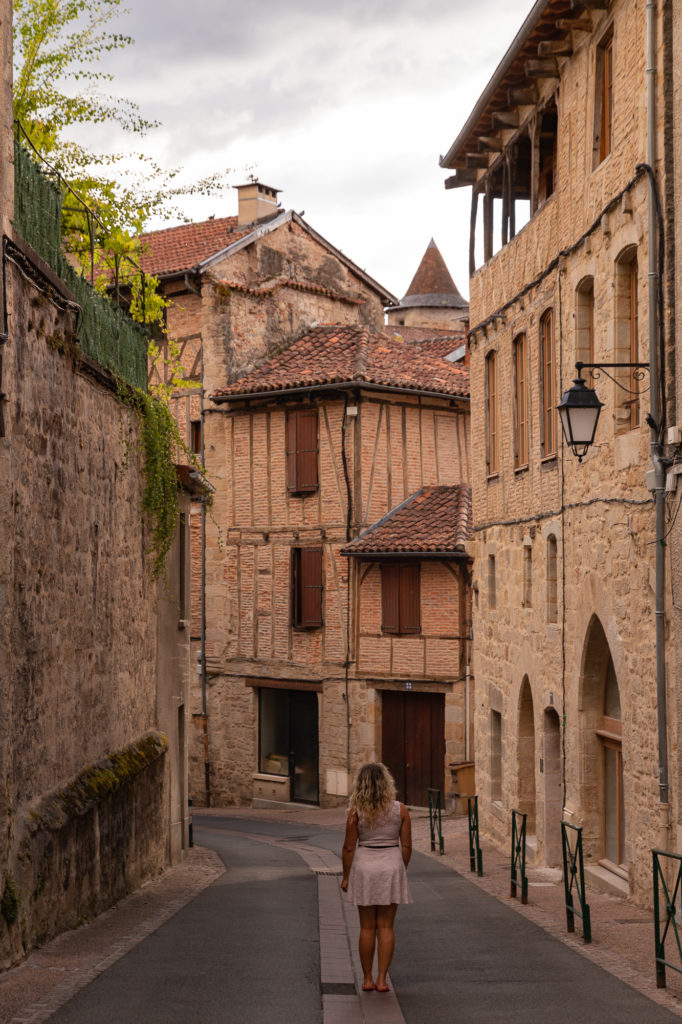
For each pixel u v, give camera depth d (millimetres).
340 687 27453
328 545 27938
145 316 17375
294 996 7707
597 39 13508
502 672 18484
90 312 12758
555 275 15148
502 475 18281
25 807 9680
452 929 11000
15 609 9477
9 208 9258
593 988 8016
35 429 10172
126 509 14297
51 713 10695
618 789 13508
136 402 14797
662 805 11039
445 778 25844
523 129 16766
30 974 8219
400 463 28641
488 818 19625
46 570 10539
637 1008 7336
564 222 14820
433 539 25906
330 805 27609
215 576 30047
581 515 14000
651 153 11312
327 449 28156
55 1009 7066
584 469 13914
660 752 11062
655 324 11227
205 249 31188
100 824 12023
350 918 11836
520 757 17438
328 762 27688
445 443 29672
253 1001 7488
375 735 26969
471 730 25688
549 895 13414
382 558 26781
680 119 10906
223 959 9039
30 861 9344
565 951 9562
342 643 27484
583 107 14078
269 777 28781
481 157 18953
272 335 31406
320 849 20609
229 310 30250
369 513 27828
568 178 14680
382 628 26875
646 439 11656
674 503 10906
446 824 23609
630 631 12180
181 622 18078
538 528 16094
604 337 13164
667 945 9711
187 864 17422
